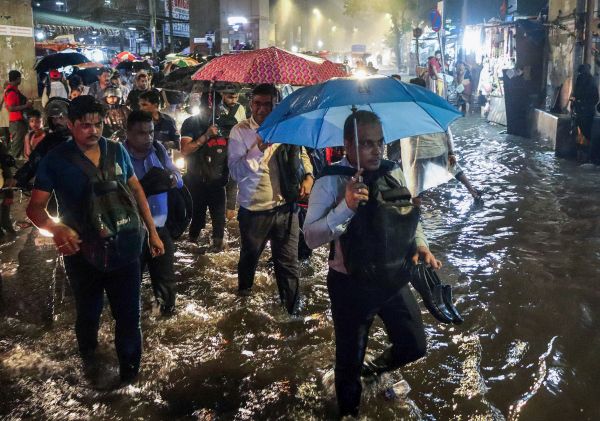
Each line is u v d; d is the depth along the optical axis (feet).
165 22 142.41
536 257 21.24
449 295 11.57
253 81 17.65
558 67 50.75
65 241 11.92
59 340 15.69
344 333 11.30
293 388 13.34
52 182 12.25
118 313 13.20
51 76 54.34
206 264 21.44
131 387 13.42
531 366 13.96
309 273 20.74
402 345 11.41
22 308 17.71
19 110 42.57
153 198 16.14
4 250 23.15
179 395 13.15
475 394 12.78
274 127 11.41
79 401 12.93
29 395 13.16
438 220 26.58
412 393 12.92
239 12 137.90
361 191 9.78
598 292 18.01
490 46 71.10
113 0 140.05
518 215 26.99
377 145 10.44
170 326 16.44
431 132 11.93
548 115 47.37
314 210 10.71
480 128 61.67
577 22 45.19
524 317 16.51
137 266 13.19
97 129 12.14
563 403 12.43
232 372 14.08
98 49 110.01
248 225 16.96
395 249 10.14
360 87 10.07
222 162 21.88
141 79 29.37
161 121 22.38
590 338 15.25
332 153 22.91
